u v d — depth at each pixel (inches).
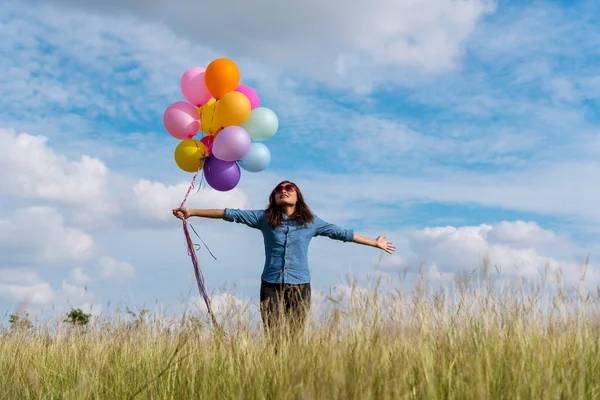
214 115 225.3
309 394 109.8
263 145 228.8
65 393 156.9
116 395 147.6
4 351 199.5
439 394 120.7
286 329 165.2
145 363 166.2
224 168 222.4
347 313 146.5
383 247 209.6
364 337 138.6
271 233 199.6
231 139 211.6
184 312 178.5
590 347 147.4
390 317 146.7
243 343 159.8
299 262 197.3
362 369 119.6
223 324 170.4
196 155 221.8
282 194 197.2
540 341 147.4
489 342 143.4
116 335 192.2
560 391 117.7
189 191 216.2
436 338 143.8
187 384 144.7
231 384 136.0
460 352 134.6
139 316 194.1
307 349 144.6
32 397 161.2
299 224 199.9
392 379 120.1
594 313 159.3
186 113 225.3
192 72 232.2
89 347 191.0
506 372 125.5
